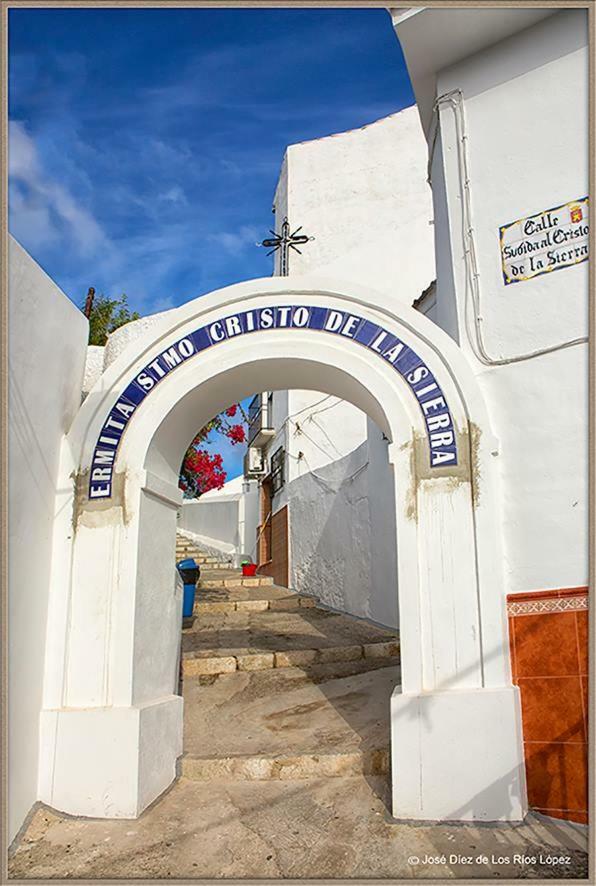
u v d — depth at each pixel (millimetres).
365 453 11133
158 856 4238
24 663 4746
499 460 5090
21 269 4812
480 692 4668
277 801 4961
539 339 5086
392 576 9625
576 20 5297
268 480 17812
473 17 5383
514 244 5316
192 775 5492
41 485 5117
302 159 16609
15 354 4715
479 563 4879
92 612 5188
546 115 5336
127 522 5324
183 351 5664
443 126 5809
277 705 6891
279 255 17141
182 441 6242
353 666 8102
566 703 4570
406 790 4617
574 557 4707
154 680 5551
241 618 11023
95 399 5609
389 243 13836
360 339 5496
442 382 5242
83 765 4867
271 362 5629
